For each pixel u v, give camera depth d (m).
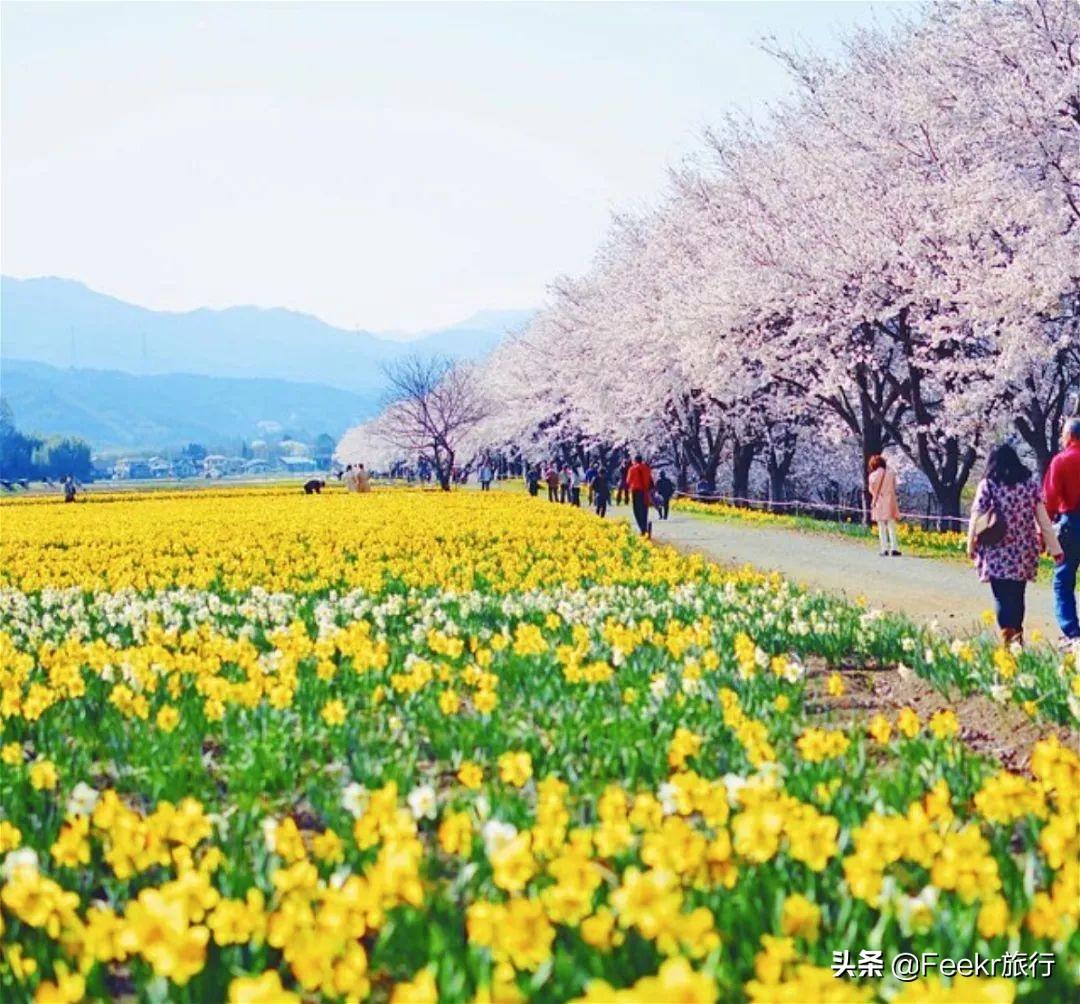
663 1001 3.58
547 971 4.88
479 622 15.78
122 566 25.78
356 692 11.19
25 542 33.97
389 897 5.38
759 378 44.59
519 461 125.62
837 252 35.00
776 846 5.97
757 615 15.70
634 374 53.72
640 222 60.91
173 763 8.70
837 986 3.98
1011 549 14.05
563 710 9.99
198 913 5.33
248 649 12.55
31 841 7.11
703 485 61.59
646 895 4.84
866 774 8.09
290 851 6.21
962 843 5.43
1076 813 6.46
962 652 11.98
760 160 41.09
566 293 72.44
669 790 6.62
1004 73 30.06
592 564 24.02
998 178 29.25
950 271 31.62
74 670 11.06
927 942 5.21
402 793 8.00
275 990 4.04
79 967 5.48
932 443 40.91
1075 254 28.28
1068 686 10.47
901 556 29.09
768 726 9.48
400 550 28.41
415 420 107.12
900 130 33.94
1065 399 34.50
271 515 44.75
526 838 5.63
